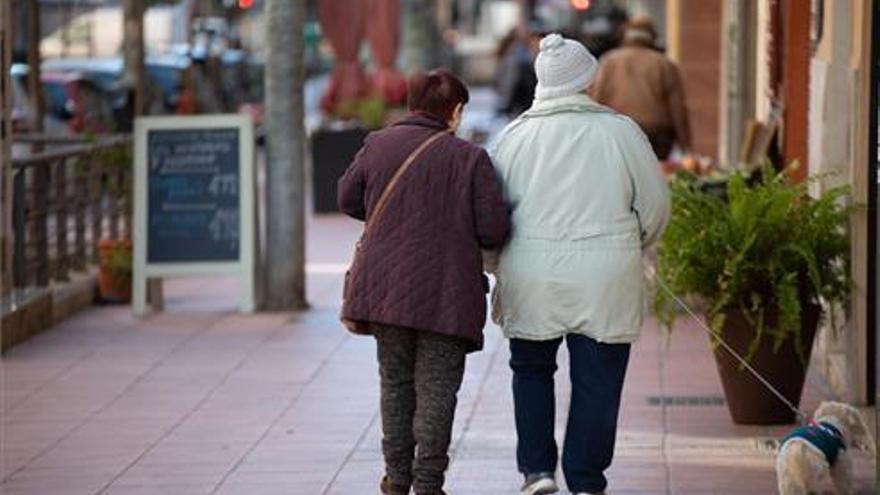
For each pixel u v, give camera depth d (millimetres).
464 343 17656
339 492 19438
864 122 22797
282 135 32375
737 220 21453
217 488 19719
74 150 33125
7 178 29406
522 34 75562
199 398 24656
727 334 21797
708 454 20828
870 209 22734
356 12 59250
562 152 17562
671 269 21719
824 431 17500
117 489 19766
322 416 23344
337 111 53938
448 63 119375
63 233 33000
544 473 18078
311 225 46500
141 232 32156
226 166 32312
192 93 56156
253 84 80125
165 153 32281
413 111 18078
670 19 49031
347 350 28219
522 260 17562
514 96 74688
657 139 38281
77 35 67625
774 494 18969
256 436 22250
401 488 17984
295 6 32438
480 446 21406
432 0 95688
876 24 22766
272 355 27844
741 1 37125
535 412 18016
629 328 17562
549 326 17531
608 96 38625
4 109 29391
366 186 17828
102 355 28062
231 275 32219
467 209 17484
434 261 17406
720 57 46188
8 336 28531
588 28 81000
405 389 17906
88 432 22641
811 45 26953
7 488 19891
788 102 28672
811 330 21922
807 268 21578
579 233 17453
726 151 40031
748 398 22062
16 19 55219
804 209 21516
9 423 23234
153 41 76625
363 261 17578
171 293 35344
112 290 33375
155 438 22250
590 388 17672
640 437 21734
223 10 79312
